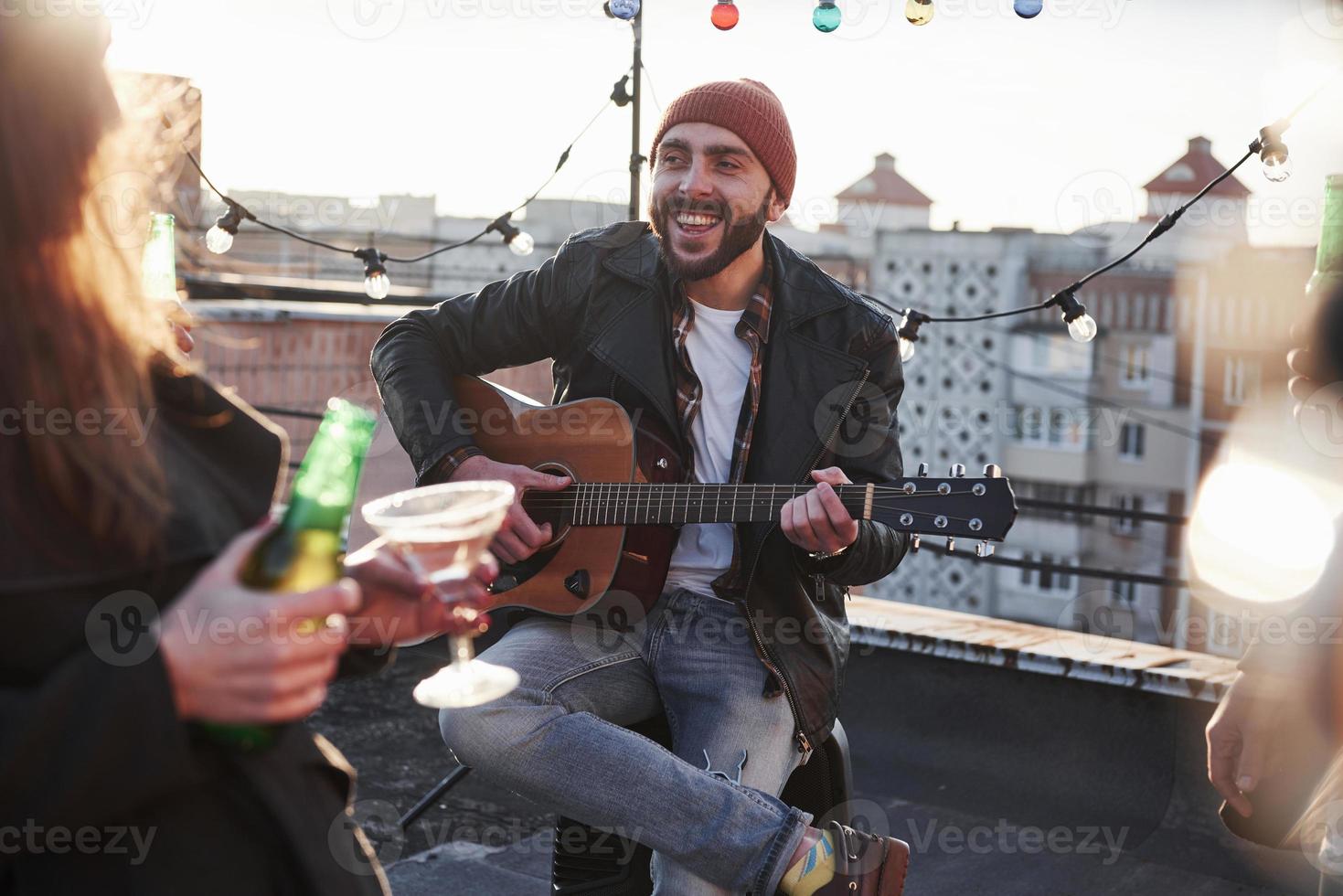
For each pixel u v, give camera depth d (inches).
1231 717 60.2
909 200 919.7
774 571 87.4
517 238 132.0
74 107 35.8
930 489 81.7
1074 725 129.9
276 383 349.4
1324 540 61.2
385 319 372.8
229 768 38.7
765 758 85.0
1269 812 60.0
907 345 114.3
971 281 939.3
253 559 37.2
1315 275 64.1
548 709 82.3
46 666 34.8
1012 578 1117.7
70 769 33.0
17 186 34.9
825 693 88.7
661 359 92.8
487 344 101.5
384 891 42.9
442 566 45.2
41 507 35.0
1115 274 1085.1
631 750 79.8
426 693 52.2
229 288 331.3
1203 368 1079.6
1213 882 115.3
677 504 88.0
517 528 90.1
